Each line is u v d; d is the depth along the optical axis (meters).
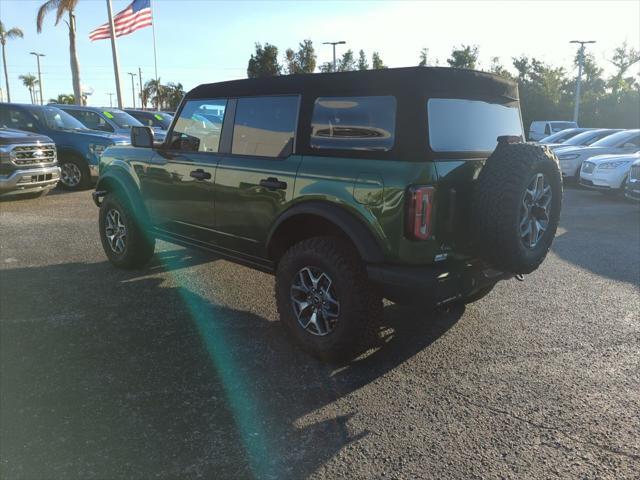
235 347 3.91
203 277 5.60
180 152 4.77
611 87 52.09
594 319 4.50
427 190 3.09
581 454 2.68
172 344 3.92
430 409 3.10
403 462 2.62
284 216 3.73
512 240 3.19
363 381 3.44
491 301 4.96
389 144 3.24
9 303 4.69
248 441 2.77
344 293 3.40
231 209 4.23
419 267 3.21
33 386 3.28
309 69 44.72
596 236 7.75
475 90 3.57
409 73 3.20
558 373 3.55
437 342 4.05
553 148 14.80
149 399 3.16
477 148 3.60
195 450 2.69
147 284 5.31
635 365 3.67
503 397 3.24
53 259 6.16
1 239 7.12
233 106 4.27
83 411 3.02
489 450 2.72
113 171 5.54
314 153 3.63
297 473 2.54
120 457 2.62
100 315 4.45
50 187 10.27
